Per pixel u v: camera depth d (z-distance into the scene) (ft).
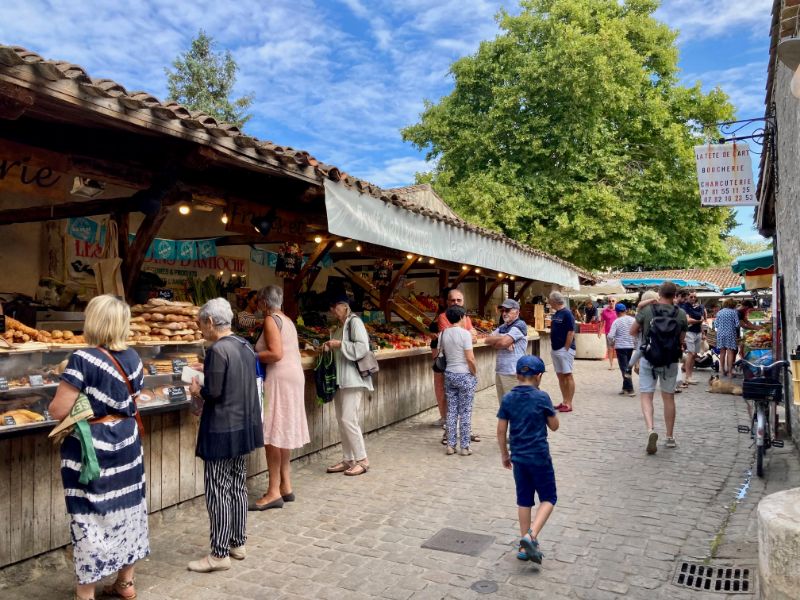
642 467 20.16
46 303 20.31
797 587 8.56
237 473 13.28
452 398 22.77
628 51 68.59
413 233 22.16
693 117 73.46
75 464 10.44
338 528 15.19
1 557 12.01
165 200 15.97
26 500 12.49
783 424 25.22
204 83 102.22
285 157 15.21
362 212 18.58
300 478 19.69
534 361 13.41
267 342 16.67
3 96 9.75
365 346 19.97
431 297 42.60
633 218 66.64
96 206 16.16
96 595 11.57
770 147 26.16
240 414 12.86
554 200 70.28
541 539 14.16
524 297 65.62
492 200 67.67
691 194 68.59
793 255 21.74
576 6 71.10
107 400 10.68
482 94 76.28
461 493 17.92
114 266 15.47
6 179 12.82
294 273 23.72
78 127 13.88
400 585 12.02
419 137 80.43
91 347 10.89
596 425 27.22
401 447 23.88
